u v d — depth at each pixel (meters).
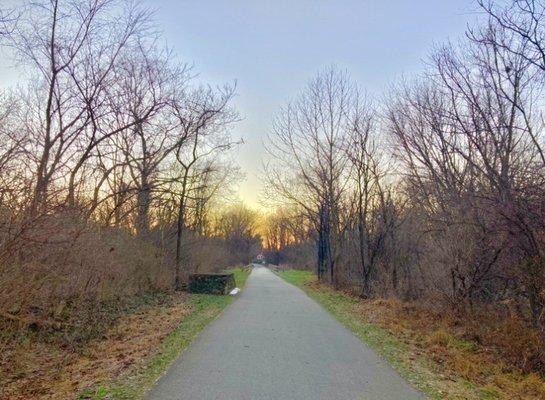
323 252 34.00
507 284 14.09
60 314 11.36
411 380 7.56
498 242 13.53
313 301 20.39
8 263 8.97
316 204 32.28
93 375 7.57
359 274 27.61
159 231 23.72
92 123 17.22
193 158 24.36
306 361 8.61
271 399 6.32
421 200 21.02
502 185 12.37
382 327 13.23
